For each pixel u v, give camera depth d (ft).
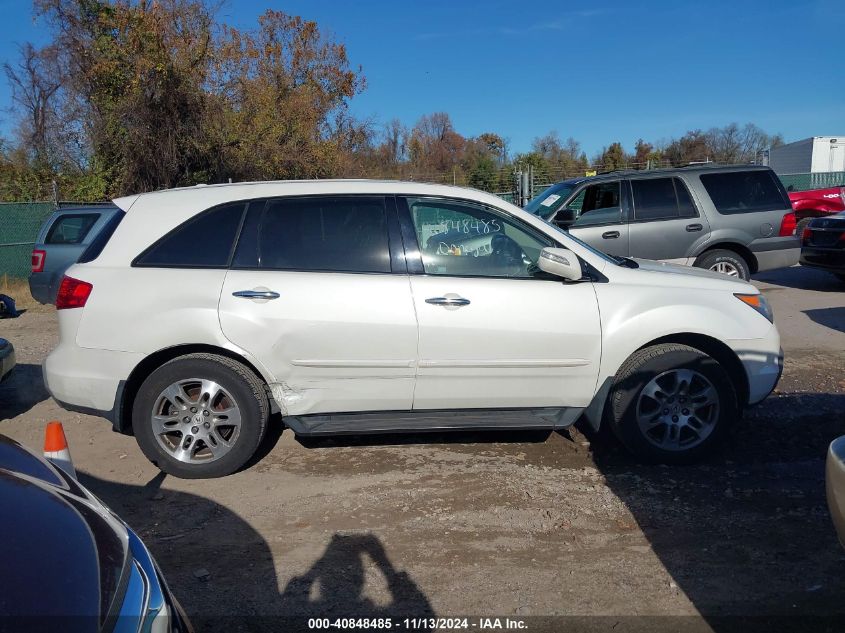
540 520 13.43
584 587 11.32
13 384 23.91
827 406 19.36
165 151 70.38
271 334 14.60
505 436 17.63
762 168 32.12
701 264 31.48
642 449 15.56
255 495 14.65
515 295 14.94
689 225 30.94
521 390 15.30
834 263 36.09
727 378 15.48
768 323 16.01
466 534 12.99
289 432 18.10
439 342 14.79
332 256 15.03
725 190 31.50
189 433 15.14
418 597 11.12
